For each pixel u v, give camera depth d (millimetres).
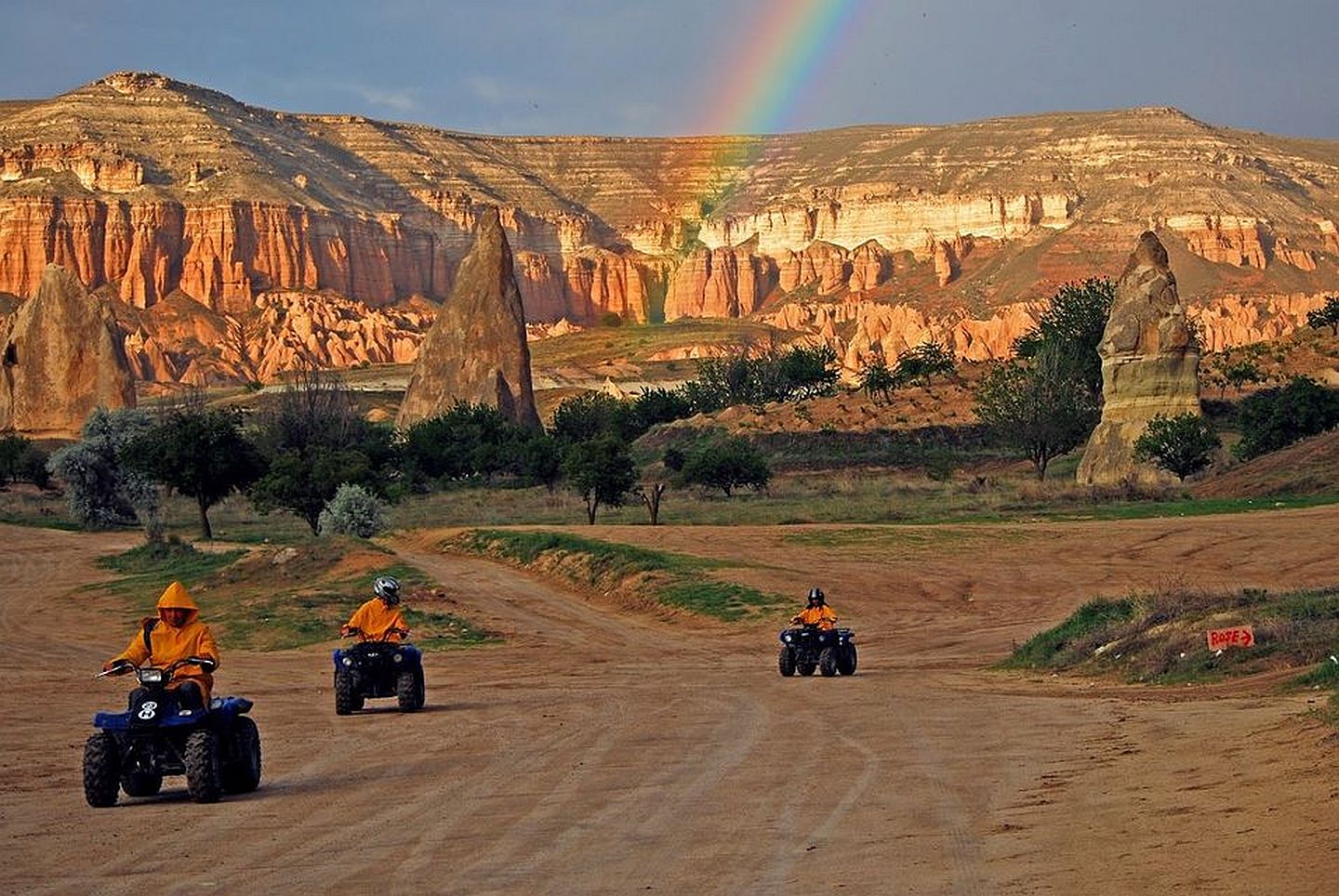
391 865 14555
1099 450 117250
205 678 19016
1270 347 174125
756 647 47344
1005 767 19922
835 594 57375
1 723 29953
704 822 16422
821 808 17078
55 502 139625
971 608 54594
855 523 89062
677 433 181250
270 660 46031
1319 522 74375
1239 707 24297
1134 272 119812
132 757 19016
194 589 66250
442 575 67062
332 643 50031
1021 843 14617
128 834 16797
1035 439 130750
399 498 120812
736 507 112250
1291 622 31516
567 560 67688
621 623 54594
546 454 143375
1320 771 16859
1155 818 15375
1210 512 84500
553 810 17453
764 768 20500
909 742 22984
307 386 155625
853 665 37125
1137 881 12672
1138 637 34156
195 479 100812
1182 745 20406
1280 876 12438
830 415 169625
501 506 121938
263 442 144750
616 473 101500
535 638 50844
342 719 29250
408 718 29188
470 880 13766
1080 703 27812
